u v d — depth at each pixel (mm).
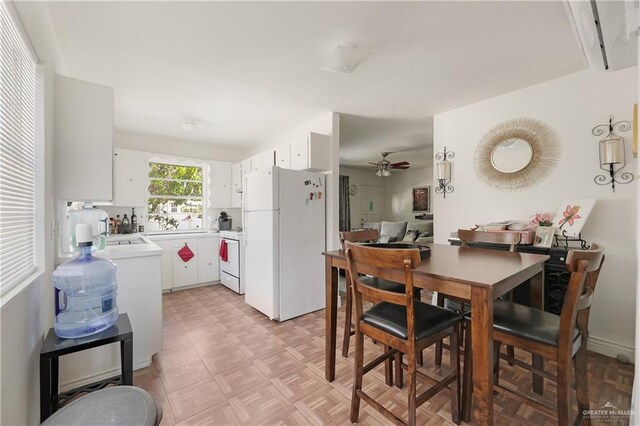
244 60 2189
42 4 1494
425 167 7488
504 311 1518
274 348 2344
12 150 1123
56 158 1735
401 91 2768
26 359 1198
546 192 2566
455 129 3225
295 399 1705
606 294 2260
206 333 2639
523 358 2191
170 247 4035
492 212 2916
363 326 1491
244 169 4672
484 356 1129
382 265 1303
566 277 2203
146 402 964
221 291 4078
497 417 1542
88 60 2164
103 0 1532
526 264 1484
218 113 3365
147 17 1686
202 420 1536
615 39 1435
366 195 8141
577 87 2398
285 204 3039
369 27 1801
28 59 1334
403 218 8023
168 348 2344
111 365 1914
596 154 2311
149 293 2109
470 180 3088
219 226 4762
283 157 3711
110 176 1896
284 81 2549
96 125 1856
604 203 2271
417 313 1477
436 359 2066
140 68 2297
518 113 2729
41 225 1451
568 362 1197
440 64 2264
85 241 1521
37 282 1351
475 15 1693
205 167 4945
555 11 1655
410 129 4098
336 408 1627
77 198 1793
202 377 1931
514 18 1720
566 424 1200
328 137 3393
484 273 1281
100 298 1520
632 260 2156
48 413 1228
